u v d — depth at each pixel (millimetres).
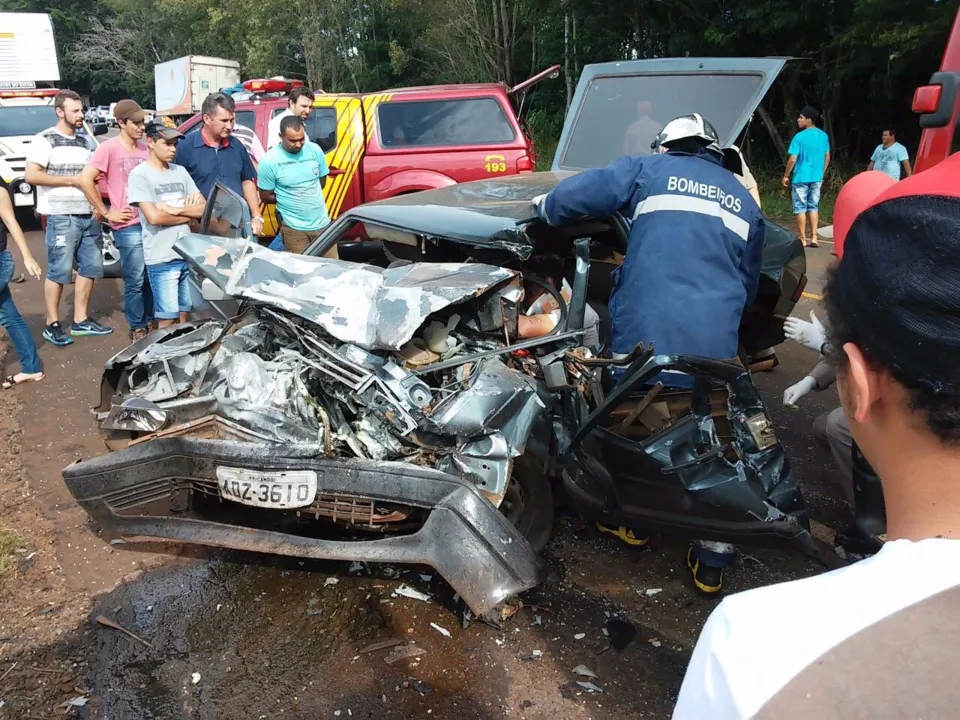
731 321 2641
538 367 2820
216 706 2328
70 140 5617
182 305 5332
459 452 2572
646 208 2717
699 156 2785
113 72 49969
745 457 2375
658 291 2617
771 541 2393
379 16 25719
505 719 2262
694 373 2291
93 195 5340
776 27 11859
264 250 3137
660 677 2428
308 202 5855
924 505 644
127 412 2820
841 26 11977
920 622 558
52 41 16656
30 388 4992
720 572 2773
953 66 4355
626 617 2715
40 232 10820
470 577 2361
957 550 584
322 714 2287
